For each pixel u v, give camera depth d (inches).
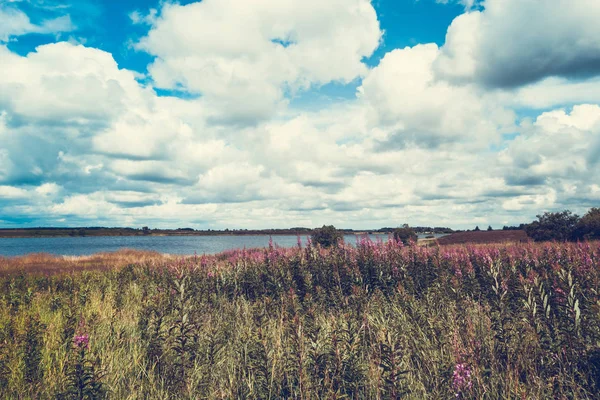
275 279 391.5
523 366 187.5
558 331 196.5
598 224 1029.2
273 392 182.2
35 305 396.2
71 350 228.8
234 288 416.2
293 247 469.7
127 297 437.7
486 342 212.1
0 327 275.9
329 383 175.8
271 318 297.7
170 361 214.5
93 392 173.8
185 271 417.4
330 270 391.5
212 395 187.8
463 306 282.0
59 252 3193.9
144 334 258.4
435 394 168.4
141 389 192.9
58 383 202.5
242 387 194.9
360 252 412.8
